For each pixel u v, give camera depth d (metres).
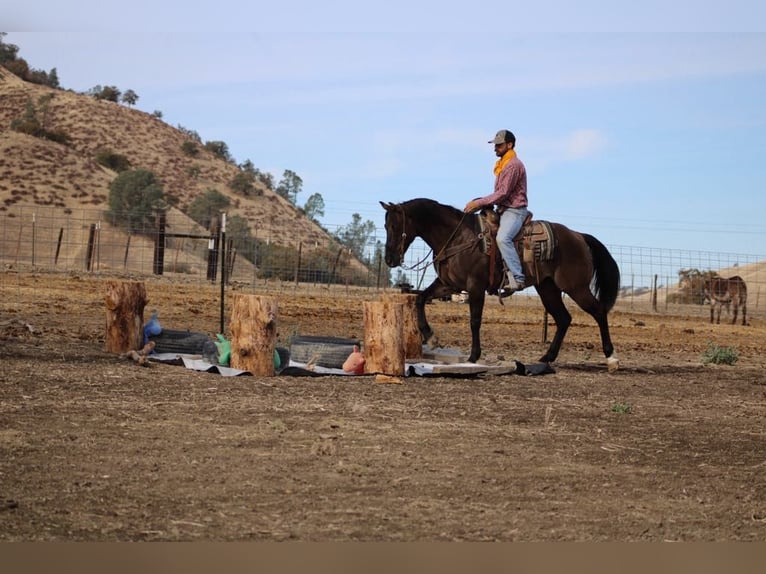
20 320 16.92
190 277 39.28
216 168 148.00
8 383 10.24
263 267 44.56
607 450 8.72
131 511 6.07
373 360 12.54
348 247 38.47
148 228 74.81
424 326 14.59
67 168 95.69
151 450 7.70
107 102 157.62
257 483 6.87
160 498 6.38
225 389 10.83
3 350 12.40
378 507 6.42
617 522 6.39
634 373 15.13
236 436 8.37
